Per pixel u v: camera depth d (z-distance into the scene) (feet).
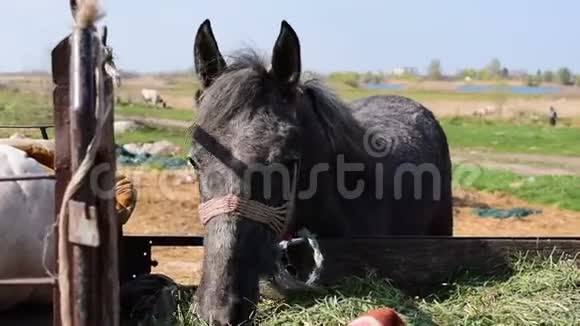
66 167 8.04
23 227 12.58
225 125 11.98
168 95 177.06
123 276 14.60
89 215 7.52
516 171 69.36
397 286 13.58
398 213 16.87
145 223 40.19
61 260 7.72
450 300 13.06
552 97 235.20
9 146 13.74
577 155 87.66
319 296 13.05
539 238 13.74
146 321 12.71
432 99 217.56
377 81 352.49
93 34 7.73
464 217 47.62
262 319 12.28
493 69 409.69
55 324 8.30
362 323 8.86
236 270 11.43
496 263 13.65
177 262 30.66
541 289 13.01
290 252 13.82
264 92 12.40
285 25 12.66
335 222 14.32
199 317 11.64
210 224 11.66
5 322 12.78
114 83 8.26
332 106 14.37
